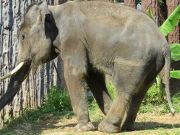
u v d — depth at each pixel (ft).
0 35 45.09
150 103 54.54
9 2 46.01
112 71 38.52
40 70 53.21
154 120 45.62
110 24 38.47
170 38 60.18
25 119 46.60
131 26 37.86
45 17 39.91
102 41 38.40
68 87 39.32
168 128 40.50
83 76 39.06
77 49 39.09
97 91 41.11
